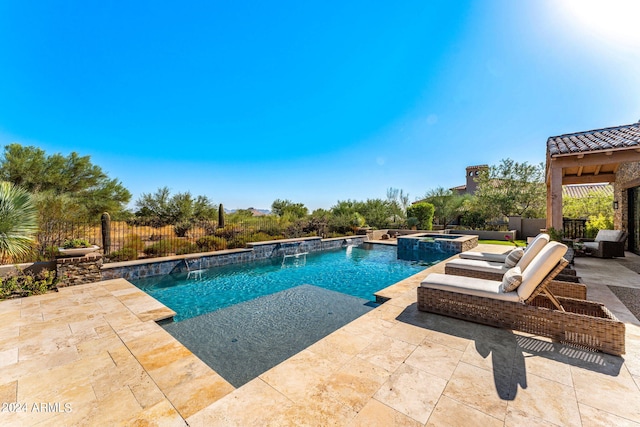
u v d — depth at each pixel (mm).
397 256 11891
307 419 1993
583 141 8180
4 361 2945
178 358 3010
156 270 8133
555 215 7672
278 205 21766
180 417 2096
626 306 4422
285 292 6734
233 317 5023
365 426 1914
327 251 13164
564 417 1974
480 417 1983
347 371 2598
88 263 6164
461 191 30578
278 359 3572
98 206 13375
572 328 3031
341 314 5188
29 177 11734
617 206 10414
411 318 3842
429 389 2312
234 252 10078
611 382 2377
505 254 6199
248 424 1962
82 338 3498
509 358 2787
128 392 2422
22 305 4734
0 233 5285
